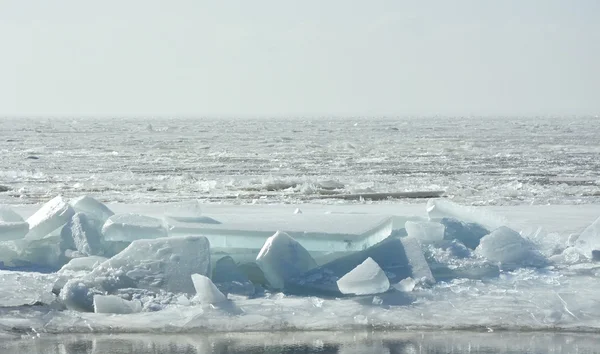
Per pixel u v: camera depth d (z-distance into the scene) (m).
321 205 17.44
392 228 10.43
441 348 6.96
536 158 36.00
